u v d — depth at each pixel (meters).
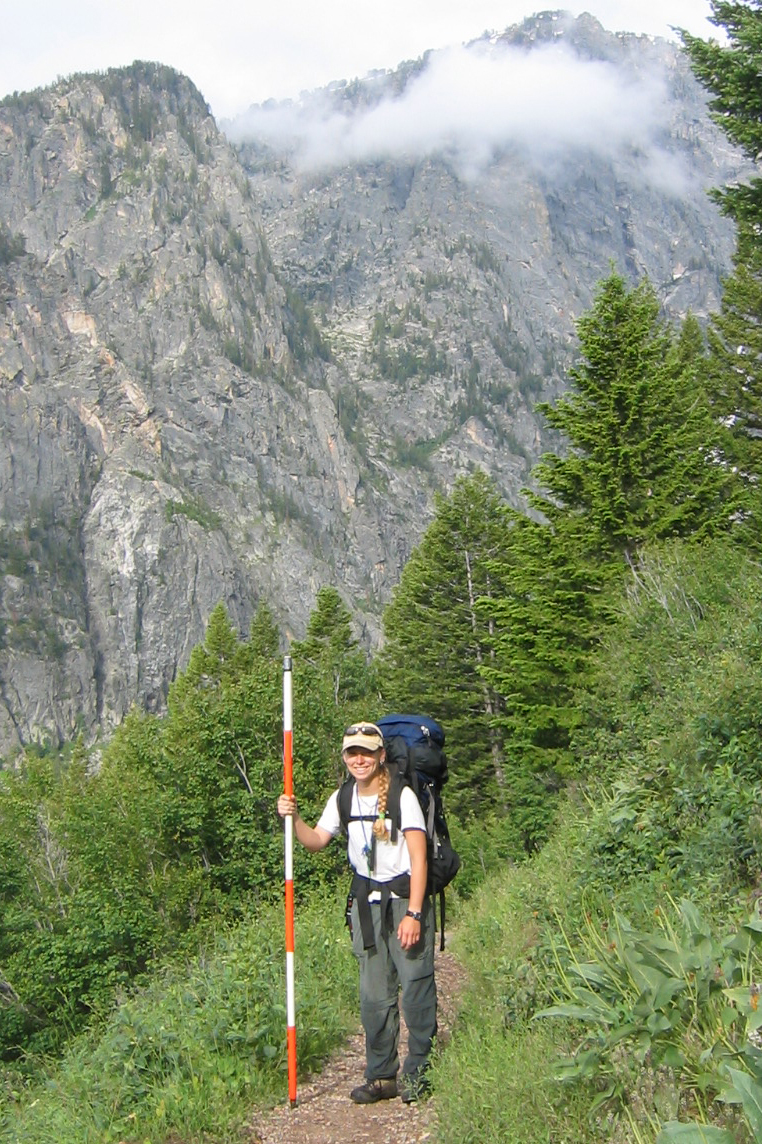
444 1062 5.43
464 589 45.38
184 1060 6.18
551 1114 4.33
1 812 30.91
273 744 25.39
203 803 23.78
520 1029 5.52
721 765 7.98
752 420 31.41
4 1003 23.92
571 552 22.81
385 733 5.81
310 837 6.00
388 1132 5.13
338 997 7.64
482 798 42.12
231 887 23.42
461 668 44.62
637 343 23.47
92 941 22.67
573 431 22.75
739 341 31.19
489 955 8.23
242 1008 6.74
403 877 5.58
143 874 24.14
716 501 22.78
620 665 16.31
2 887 28.19
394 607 52.44
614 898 6.99
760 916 5.11
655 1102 3.91
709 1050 3.85
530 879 9.84
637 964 4.39
